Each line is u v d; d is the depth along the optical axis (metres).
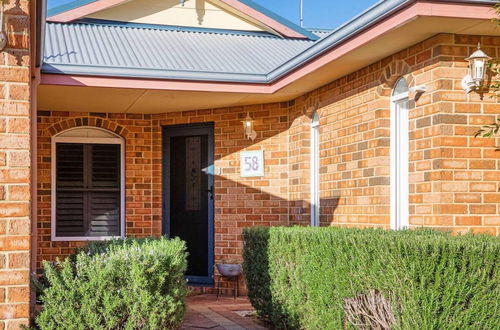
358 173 8.88
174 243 6.60
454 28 6.91
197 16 13.02
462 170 7.12
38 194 11.81
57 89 9.80
